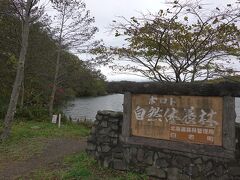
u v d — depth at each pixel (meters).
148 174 5.96
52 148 9.54
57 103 22.31
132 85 6.16
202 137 5.40
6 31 16.25
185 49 7.75
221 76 7.62
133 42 8.05
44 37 17.45
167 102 5.82
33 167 7.41
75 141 10.98
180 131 5.64
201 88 5.37
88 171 6.30
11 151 9.06
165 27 7.49
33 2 10.76
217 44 7.45
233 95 5.09
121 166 6.35
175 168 5.67
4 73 17.89
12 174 6.93
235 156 5.15
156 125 5.92
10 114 10.59
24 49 10.61
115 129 6.57
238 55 7.60
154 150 5.94
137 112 6.16
